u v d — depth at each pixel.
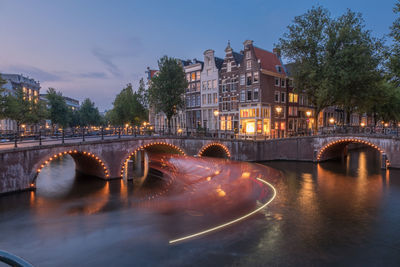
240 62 43.00
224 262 9.23
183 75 42.66
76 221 13.31
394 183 21.30
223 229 12.00
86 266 9.07
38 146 19.06
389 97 35.16
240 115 41.44
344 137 30.25
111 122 63.09
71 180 23.41
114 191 19.56
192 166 25.06
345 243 10.74
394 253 9.96
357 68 29.25
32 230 12.21
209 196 17.05
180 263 9.17
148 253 9.88
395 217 13.69
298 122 46.50
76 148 21.00
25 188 18.78
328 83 29.23
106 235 11.52
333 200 16.64
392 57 23.33
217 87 44.94
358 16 31.02
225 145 31.55
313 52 32.16
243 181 20.53
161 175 26.47
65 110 60.09
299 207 15.23
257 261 9.30
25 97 48.50
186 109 50.25
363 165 30.73
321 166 30.05
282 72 43.50
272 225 12.50
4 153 17.44
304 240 10.98
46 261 9.45
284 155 34.84
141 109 53.44
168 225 12.52
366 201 16.45
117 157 23.48
